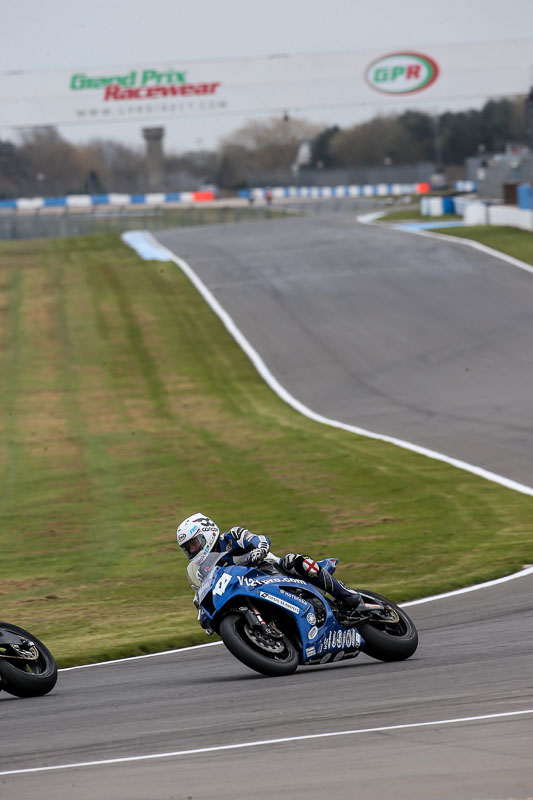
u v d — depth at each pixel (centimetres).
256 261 17500
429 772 1858
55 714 2689
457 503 6134
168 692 2862
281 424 9419
